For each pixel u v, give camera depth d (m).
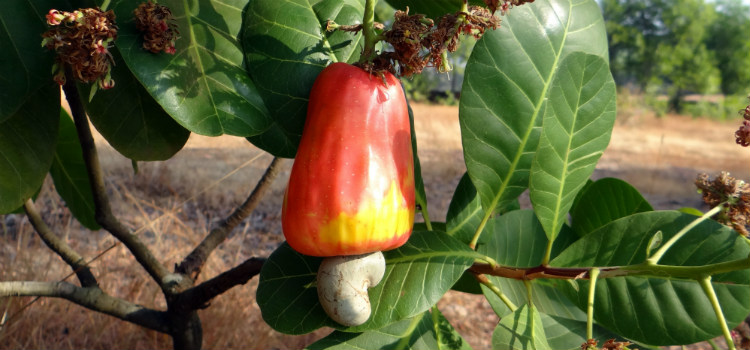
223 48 0.22
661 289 0.25
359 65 0.20
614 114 0.24
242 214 0.39
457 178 1.94
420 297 0.22
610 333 0.26
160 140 0.26
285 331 0.22
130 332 0.86
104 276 0.89
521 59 0.25
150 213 1.22
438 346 0.24
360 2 0.25
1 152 0.24
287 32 0.22
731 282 0.25
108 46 0.19
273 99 0.22
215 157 1.76
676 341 0.25
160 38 0.20
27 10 0.21
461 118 0.24
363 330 0.22
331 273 0.20
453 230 0.28
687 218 0.26
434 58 0.19
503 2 0.19
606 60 0.25
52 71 0.19
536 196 0.24
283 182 1.60
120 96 0.25
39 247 1.01
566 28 0.25
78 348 0.81
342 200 0.18
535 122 0.25
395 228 0.19
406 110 0.20
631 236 0.26
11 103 0.20
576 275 0.24
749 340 0.33
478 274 0.27
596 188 0.33
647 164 2.73
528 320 0.24
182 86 0.20
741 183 0.23
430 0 0.24
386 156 0.19
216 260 1.04
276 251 0.23
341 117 0.19
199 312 0.88
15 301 0.79
